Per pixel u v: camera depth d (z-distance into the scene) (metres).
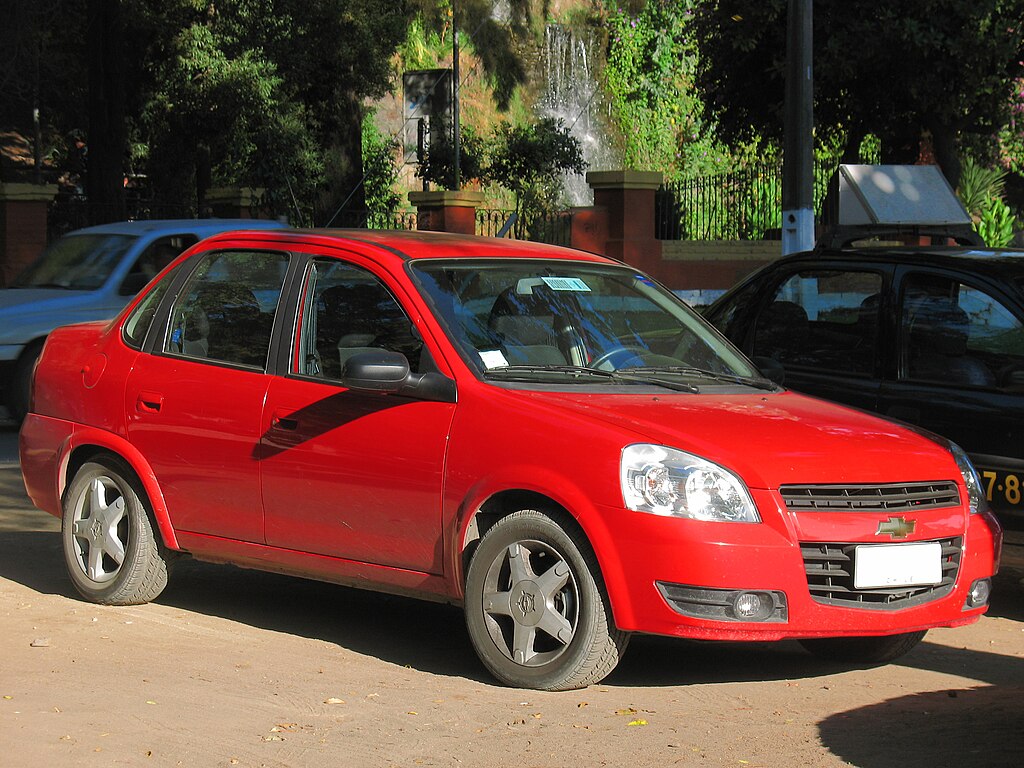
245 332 6.48
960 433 7.01
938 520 5.47
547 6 43.91
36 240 22.42
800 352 7.95
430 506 5.64
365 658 5.97
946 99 22.28
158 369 6.70
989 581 5.71
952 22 21.61
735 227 25.17
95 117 28.12
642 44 45.62
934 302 7.40
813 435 5.50
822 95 24.08
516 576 5.42
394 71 36.91
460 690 5.41
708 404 5.75
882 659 6.10
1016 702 5.40
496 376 5.73
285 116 29.41
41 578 7.56
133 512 6.75
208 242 6.86
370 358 5.65
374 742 4.71
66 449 7.01
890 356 7.46
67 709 5.07
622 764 4.48
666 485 5.11
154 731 4.81
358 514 5.89
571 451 5.27
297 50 29.33
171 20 29.81
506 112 43.72
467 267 6.23
